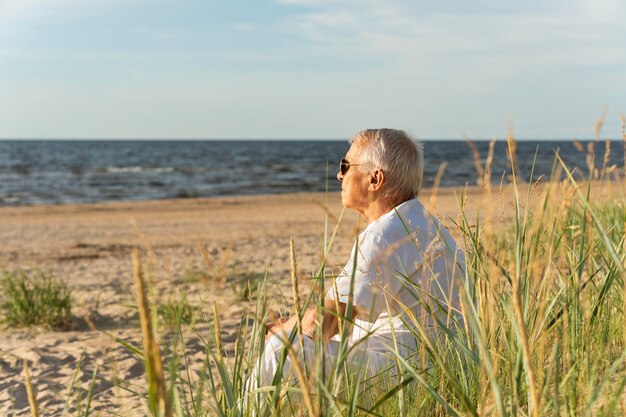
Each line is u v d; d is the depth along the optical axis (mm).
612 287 2674
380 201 2535
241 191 33812
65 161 66250
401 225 2377
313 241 11711
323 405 1667
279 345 2330
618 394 1602
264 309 1969
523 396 1854
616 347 2361
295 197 26625
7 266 9828
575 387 1744
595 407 1767
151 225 15984
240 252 10383
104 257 10742
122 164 61156
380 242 2330
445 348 2174
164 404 1093
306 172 50938
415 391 2074
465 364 2158
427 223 2430
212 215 19000
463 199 2219
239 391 1969
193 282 7117
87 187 35844
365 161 2535
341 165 2615
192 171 51312
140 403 3078
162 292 6594
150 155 85125
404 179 2502
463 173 47469
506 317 2104
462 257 2389
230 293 6273
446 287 2346
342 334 1656
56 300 5816
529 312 2002
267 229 14445
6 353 4562
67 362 4352
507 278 1978
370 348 2379
